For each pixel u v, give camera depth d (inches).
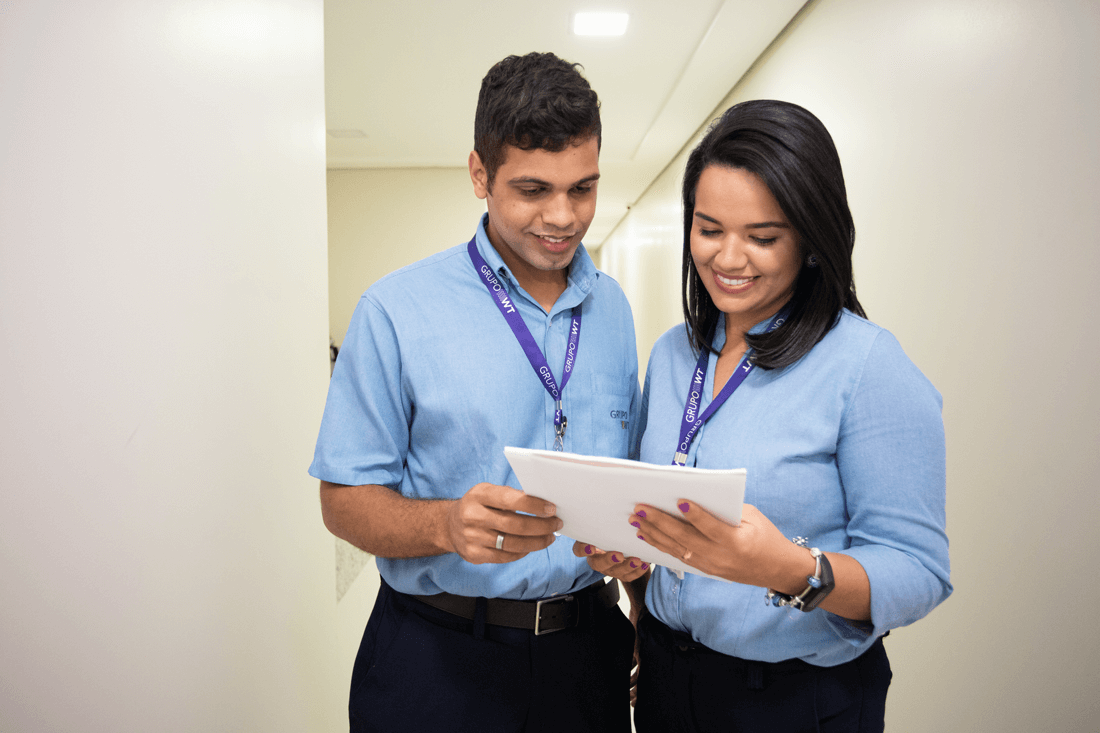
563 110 36.4
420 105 196.7
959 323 80.9
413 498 41.2
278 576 60.2
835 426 34.2
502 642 42.1
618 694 46.4
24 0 33.7
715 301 37.6
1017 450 70.2
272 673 58.6
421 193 266.7
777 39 153.2
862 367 33.8
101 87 38.7
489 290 44.7
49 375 35.0
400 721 42.8
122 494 40.0
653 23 147.1
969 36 78.9
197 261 48.0
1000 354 73.0
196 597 47.3
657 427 42.3
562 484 29.0
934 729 84.2
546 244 40.8
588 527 32.5
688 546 28.5
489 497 32.8
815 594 29.3
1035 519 67.6
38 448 34.3
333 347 243.1
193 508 47.1
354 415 42.8
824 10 125.7
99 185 38.5
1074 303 62.0
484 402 42.5
